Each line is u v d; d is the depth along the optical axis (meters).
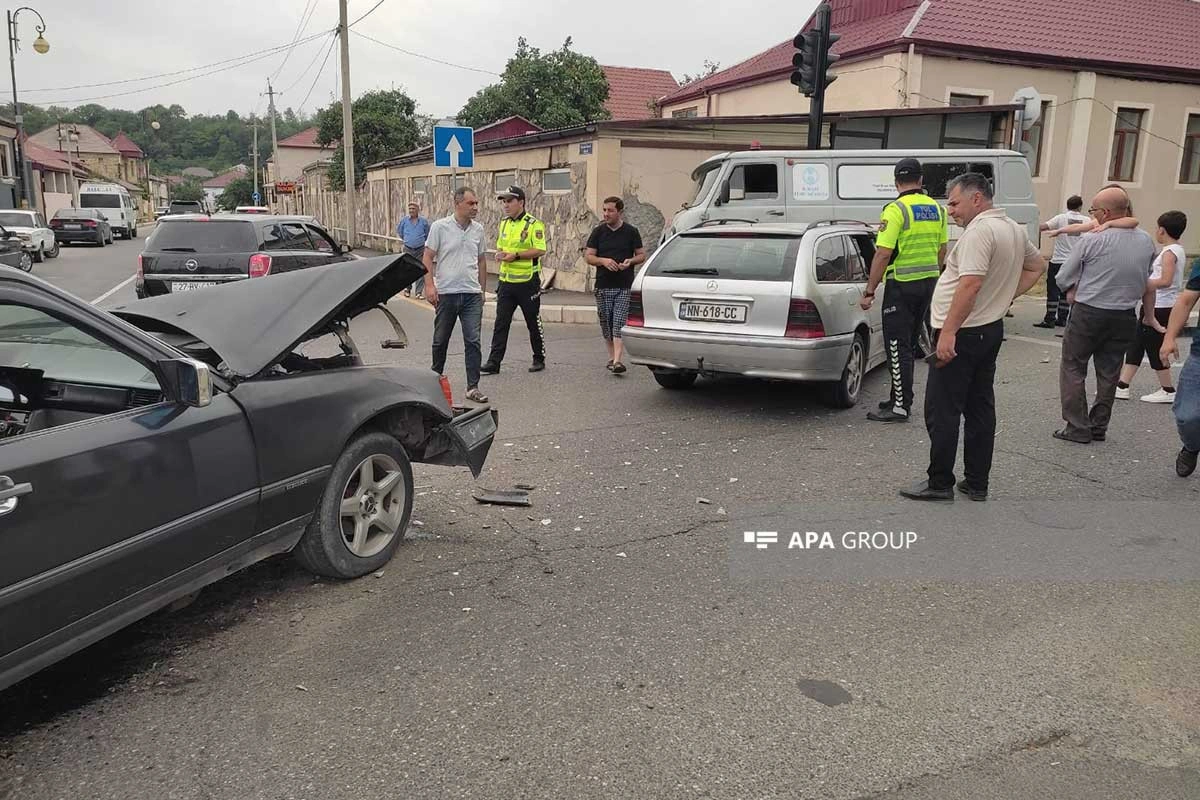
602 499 5.28
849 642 3.53
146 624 3.69
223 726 2.96
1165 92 20.94
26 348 3.45
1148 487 5.45
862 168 12.19
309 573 4.20
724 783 2.66
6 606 2.58
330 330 4.39
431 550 4.49
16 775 2.71
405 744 2.86
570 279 16.55
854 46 20.05
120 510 2.93
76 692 3.18
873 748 2.83
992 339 4.88
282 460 3.60
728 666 3.34
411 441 4.64
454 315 7.83
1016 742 2.87
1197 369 5.43
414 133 38.22
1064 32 20.39
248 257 10.60
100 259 26.84
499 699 3.12
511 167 18.97
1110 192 6.13
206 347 3.87
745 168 12.23
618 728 2.94
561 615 3.76
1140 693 3.16
